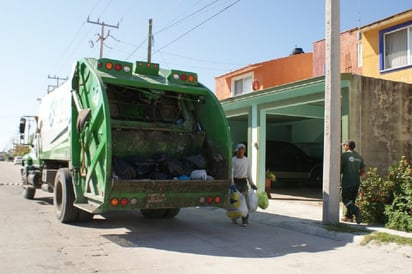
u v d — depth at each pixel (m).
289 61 21.72
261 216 9.92
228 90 24.41
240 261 6.04
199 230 8.52
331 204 8.42
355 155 8.85
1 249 6.43
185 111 9.01
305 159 17.44
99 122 7.43
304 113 14.19
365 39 16.33
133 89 8.42
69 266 5.59
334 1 8.44
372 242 7.10
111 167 6.93
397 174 8.55
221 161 8.21
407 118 11.16
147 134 8.34
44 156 11.38
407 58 14.74
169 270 5.51
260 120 13.71
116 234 7.89
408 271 5.67
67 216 8.74
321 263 6.02
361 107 10.38
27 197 13.14
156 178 7.79
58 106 10.19
